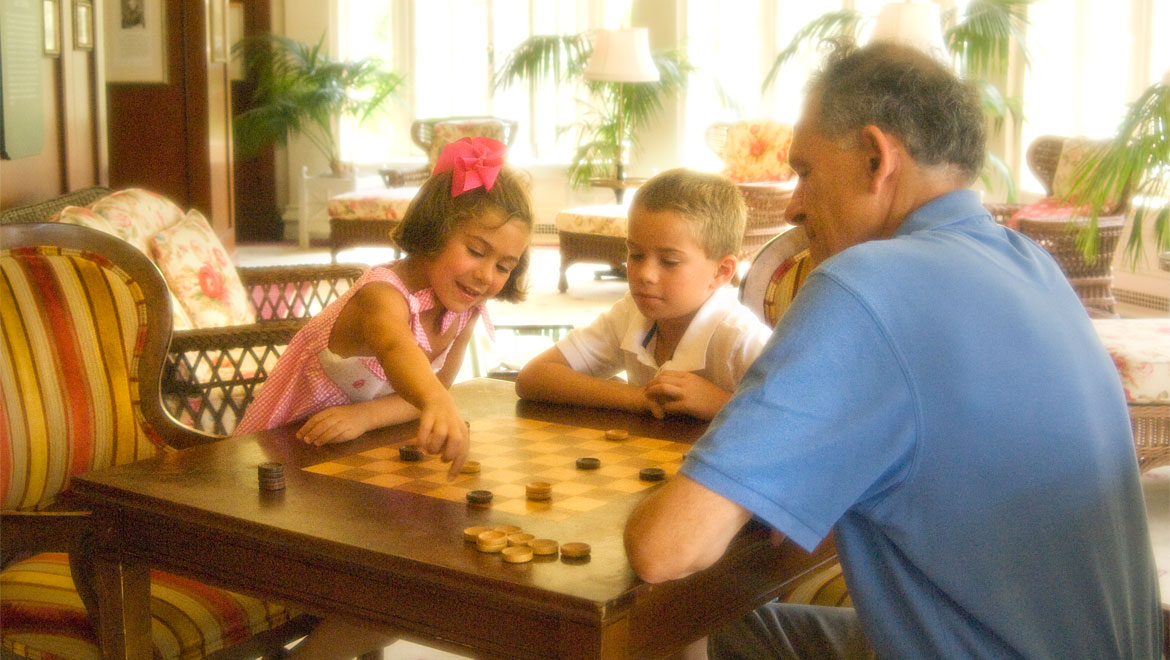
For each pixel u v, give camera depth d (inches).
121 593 57.1
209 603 70.0
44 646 66.0
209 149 246.2
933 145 49.3
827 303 44.4
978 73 306.0
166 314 82.7
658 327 81.0
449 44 412.8
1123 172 173.8
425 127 368.8
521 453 62.8
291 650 75.4
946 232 48.5
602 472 59.1
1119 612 48.0
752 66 389.1
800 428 43.0
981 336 45.1
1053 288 49.5
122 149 245.8
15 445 78.0
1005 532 45.4
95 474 57.6
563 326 149.8
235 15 379.2
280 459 61.0
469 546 47.3
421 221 71.9
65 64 160.7
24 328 78.9
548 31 407.8
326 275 150.4
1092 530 46.8
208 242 148.0
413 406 63.3
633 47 327.6
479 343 182.9
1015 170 322.0
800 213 52.6
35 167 150.6
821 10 372.2
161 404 83.0
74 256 81.8
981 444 44.7
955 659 46.3
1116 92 278.5
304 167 378.9
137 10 241.1
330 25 396.2
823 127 50.5
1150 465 141.6
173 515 52.9
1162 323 158.2
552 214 416.8
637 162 400.8
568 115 416.2
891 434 44.2
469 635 45.1
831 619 63.3
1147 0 264.8
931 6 242.7
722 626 50.0
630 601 42.5
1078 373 47.3
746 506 42.7
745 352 74.0
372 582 47.5
